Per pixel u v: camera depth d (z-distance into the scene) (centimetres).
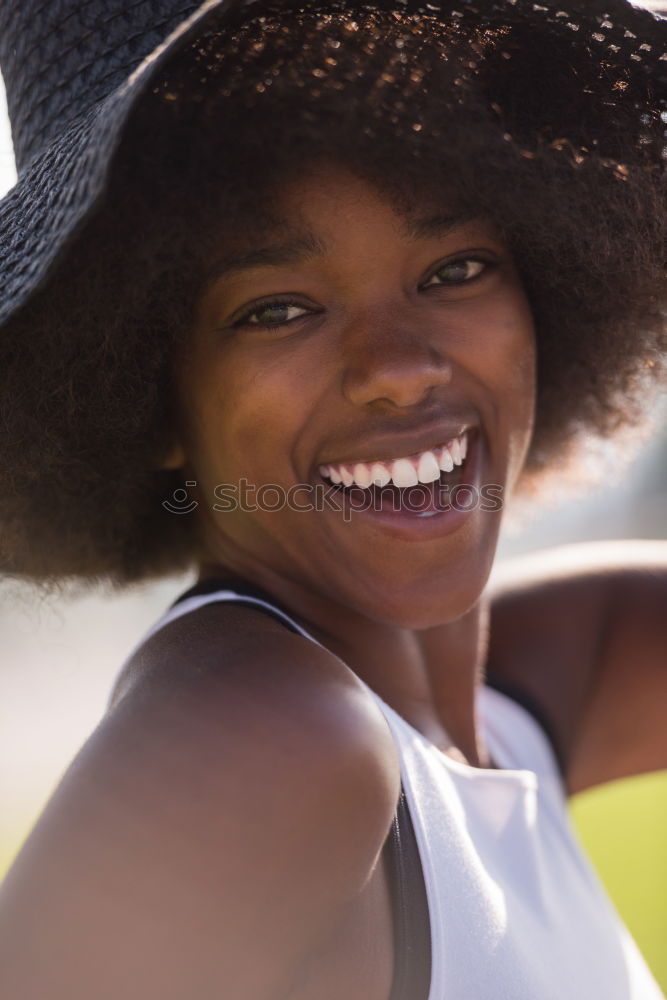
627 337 291
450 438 226
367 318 217
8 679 1284
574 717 335
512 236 242
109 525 266
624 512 1909
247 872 156
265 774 158
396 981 185
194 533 276
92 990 149
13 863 160
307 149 208
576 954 227
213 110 204
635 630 345
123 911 151
